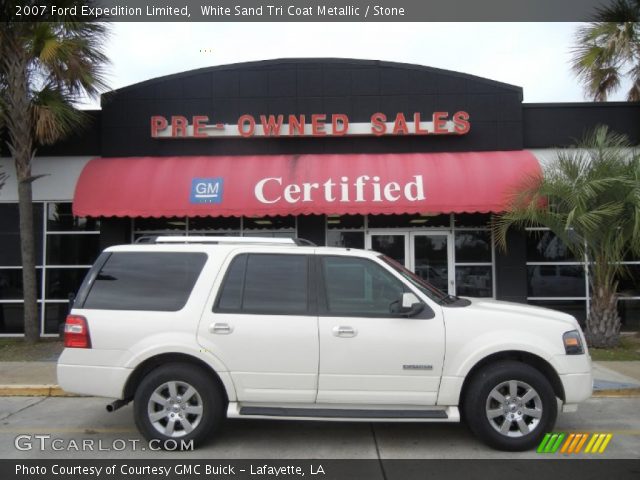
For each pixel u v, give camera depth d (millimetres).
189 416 5547
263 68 12641
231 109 12641
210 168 11859
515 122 12391
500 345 5316
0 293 12758
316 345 5355
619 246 10250
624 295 12344
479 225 12586
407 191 11227
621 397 7566
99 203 11492
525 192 10406
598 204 10070
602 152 10203
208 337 5418
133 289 5664
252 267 5680
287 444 5695
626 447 5539
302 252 5711
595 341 10633
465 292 12523
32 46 11000
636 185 9500
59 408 7227
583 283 12359
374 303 5523
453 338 5344
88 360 5473
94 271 5773
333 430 6156
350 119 12547
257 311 5492
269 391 5383
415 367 5320
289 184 11398
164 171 11867
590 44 12969
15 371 8922
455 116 12242
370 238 12664
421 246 12625
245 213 11234
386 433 6047
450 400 5324
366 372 5328
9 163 12812
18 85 11289
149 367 5609
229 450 5516
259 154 12547
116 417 6777
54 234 12711
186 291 5613
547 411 5340
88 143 12742
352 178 11445
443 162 11789
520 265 12188
